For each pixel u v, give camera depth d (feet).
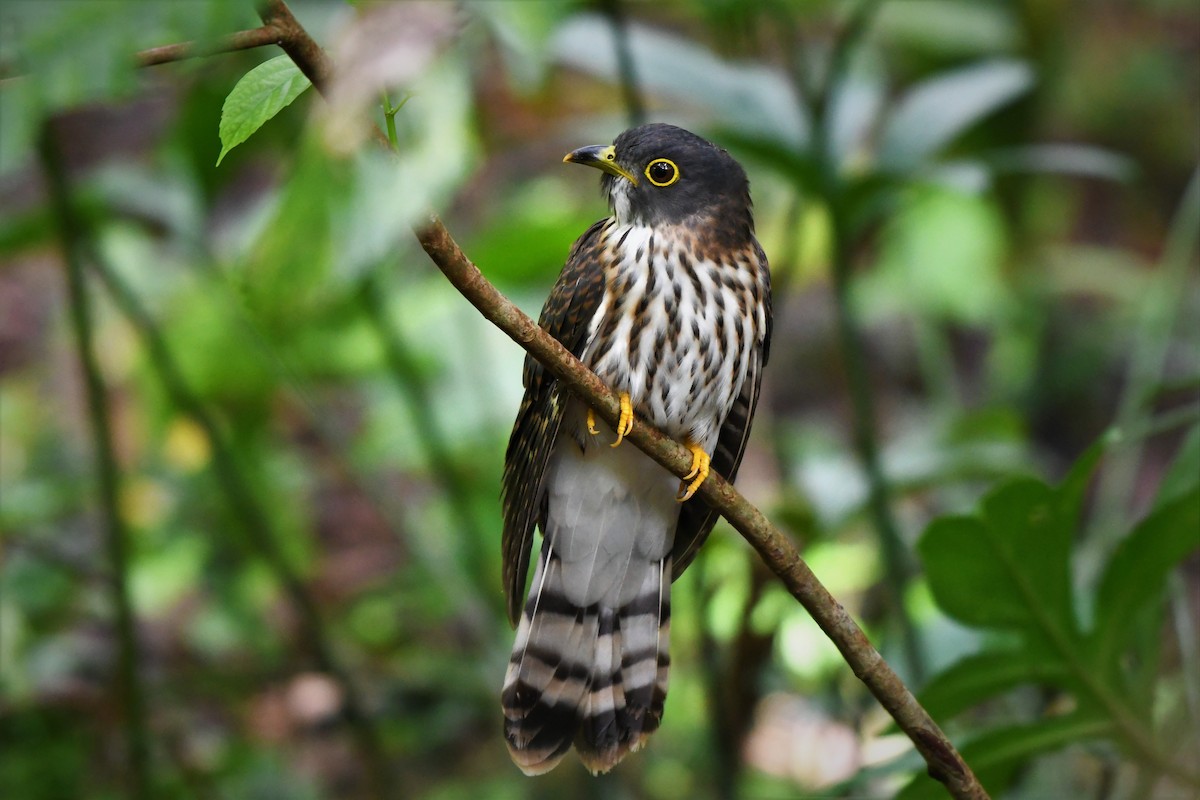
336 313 33.88
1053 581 20.25
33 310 50.34
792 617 34.68
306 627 34.22
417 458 39.83
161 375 35.86
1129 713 21.27
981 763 21.43
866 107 32.09
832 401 52.95
